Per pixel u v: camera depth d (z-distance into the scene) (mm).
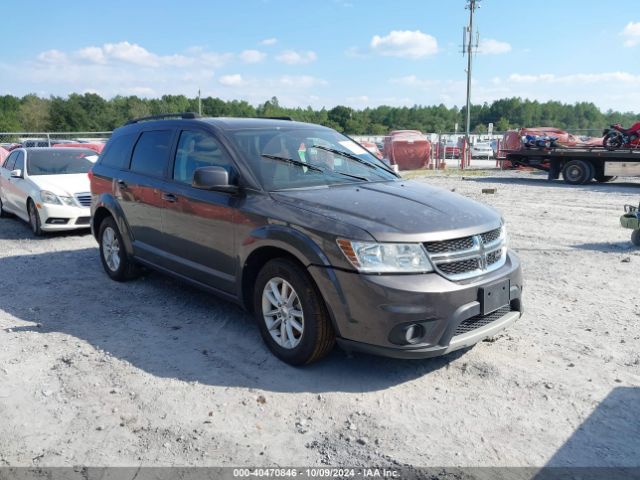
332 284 3699
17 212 10508
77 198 9273
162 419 3426
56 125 83625
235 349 4457
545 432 3283
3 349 4469
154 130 5789
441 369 4090
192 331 4848
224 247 4562
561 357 4273
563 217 10852
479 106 149000
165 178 5320
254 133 4961
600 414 3465
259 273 4262
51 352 4418
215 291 4809
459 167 28844
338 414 3492
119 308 5473
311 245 3797
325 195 4250
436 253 3678
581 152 17656
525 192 15336
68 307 5527
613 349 4410
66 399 3672
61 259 7652
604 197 14000
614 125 17609
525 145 19672
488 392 3754
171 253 5312
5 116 82375
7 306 5582
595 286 6160
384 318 3557
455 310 3635
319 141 5246
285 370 4090
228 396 3709
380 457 3053
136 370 4090
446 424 3375
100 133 33438
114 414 3482
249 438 3230
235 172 4555
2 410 3535
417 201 4176
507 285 3973
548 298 5738
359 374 4023
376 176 5023
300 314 4004
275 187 4430
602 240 8625
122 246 6160
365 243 3602
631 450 3102
